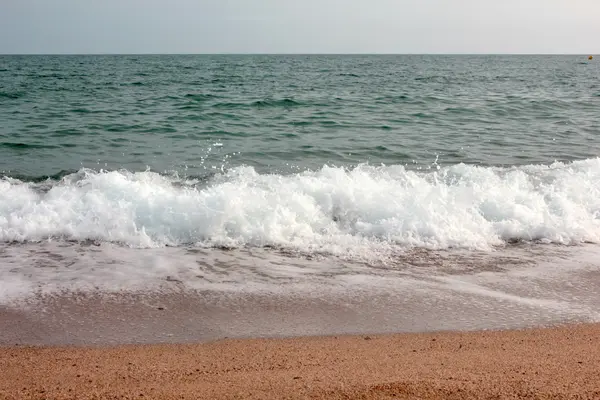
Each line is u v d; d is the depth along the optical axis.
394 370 3.28
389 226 6.18
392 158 10.73
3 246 5.67
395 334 4.00
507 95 23.50
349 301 4.58
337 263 5.41
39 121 14.58
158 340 3.88
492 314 4.36
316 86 28.30
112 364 3.44
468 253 5.71
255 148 11.58
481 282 5.00
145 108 17.75
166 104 18.92
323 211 6.59
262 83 30.41
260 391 2.95
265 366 3.39
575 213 6.71
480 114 17.38
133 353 3.64
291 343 3.83
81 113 16.33
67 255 5.47
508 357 3.52
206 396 2.88
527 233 6.20
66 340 3.86
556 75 44.28
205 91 24.44
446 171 8.63
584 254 5.73
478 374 3.20
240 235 5.98
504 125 15.28
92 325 4.10
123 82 29.81
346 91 25.02
